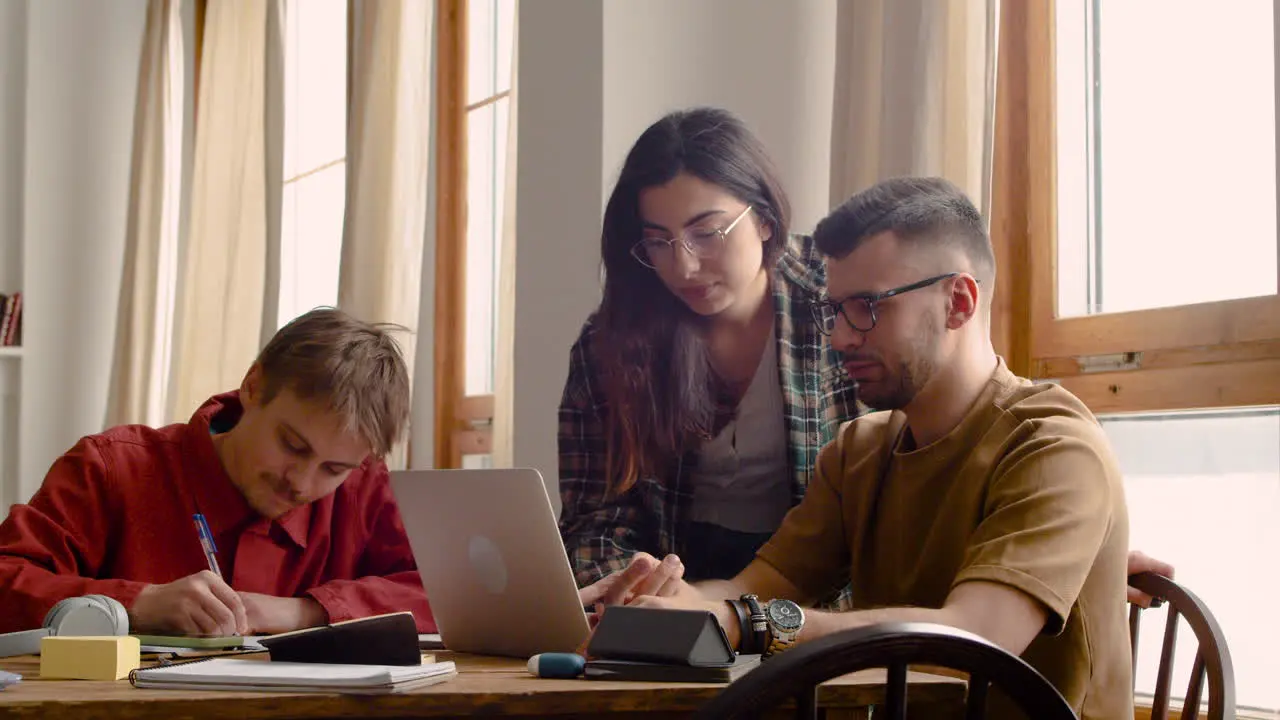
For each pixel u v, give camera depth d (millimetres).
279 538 1866
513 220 3145
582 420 2240
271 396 1739
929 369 1552
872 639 872
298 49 4781
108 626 1398
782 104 2494
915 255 1549
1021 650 1293
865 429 1760
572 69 2541
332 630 1168
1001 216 2332
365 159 3588
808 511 1789
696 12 2494
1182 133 2111
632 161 2186
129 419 5098
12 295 5391
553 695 1045
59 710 966
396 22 3561
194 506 1811
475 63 3703
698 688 1078
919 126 2107
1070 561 1328
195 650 1363
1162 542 2109
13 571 1582
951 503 1518
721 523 2150
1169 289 2123
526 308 2682
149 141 5207
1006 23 2359
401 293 3512
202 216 4883
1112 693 1450
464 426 3660
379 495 1999
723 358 2150
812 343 2109
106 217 5543
